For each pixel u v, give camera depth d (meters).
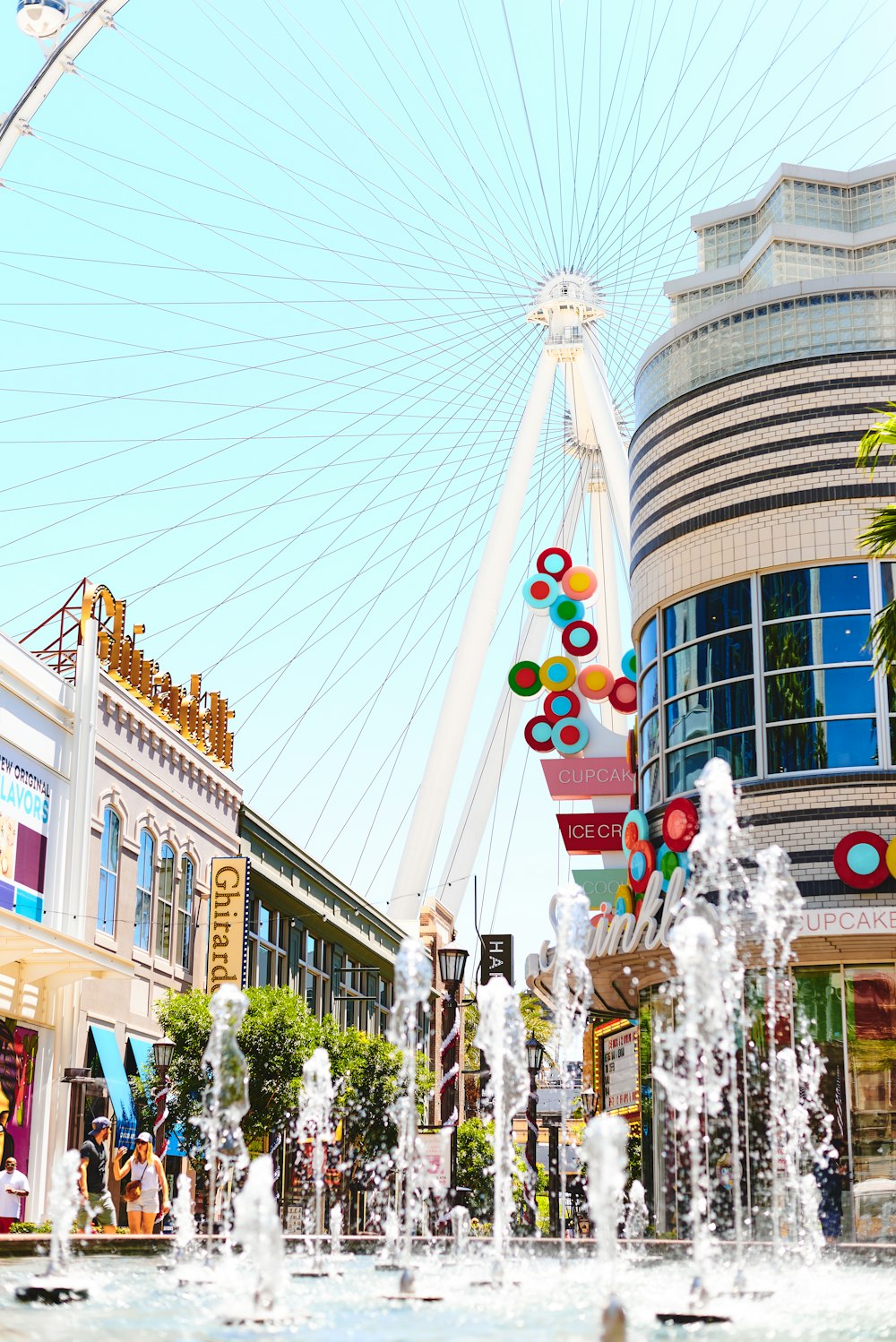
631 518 34.16
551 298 53.56
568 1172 49.25
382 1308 13.80
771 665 29.45
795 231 33.78
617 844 36.09
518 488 53.97
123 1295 14.51
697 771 30.25
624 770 37.28
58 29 45.38
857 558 29.17
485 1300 14.61
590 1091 43.88
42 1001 32.94
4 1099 30.94
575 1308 13.88
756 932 27.28
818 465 29.83
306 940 54.62
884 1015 27.45
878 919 26.58
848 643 28.89
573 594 39.09
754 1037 28.09
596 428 52.06
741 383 31.14
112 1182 33.78
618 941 28.66
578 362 53.44
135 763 38.47
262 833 48.66
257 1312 12.69
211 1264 18.30
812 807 28.25
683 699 31.02
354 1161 41.50
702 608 30.95
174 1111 34.72
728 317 31.86
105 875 36.69
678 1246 21.42
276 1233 13.31
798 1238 26.88
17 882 32.09
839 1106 27.28
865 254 34.00
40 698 33.47
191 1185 37.53
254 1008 36.06
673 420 32.38
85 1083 34.81
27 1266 17.31
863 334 30.45
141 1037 38.25
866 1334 11.94
